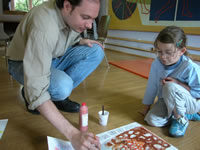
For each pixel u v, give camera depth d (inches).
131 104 62.8
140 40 163.3
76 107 55.3
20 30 40.8
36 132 44.7
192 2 118.3
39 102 30.6
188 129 48.6
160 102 51.3
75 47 57.4
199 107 48.2
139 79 93.7
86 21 32.7
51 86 45.1
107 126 48.3
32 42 32.3
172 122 46.9
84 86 79.8
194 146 41.3
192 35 122.9
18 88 74.5
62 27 37.5
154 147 39.1
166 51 42.9
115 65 124.7
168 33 42.1
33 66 32.3
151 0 146.7
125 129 45.6
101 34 110.9
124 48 185.9
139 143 40.2
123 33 185.6
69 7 32.2
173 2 130.6
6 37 108.9
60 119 30.7
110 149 38.0
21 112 54.6
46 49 32.9
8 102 61.1
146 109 55.8
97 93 71.9
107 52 187.9
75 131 29.9
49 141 35.0
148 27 152.7
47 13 35.0
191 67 44.7
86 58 55.5
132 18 168.9
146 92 54.4
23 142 40.8
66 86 46.9
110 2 196.7
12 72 48.6
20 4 231.0
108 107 59.8
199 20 116.1
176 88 44.4
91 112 55.6
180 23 128.0
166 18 137.3
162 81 47.7
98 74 101.0
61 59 56.9
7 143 40.2
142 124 50.3
